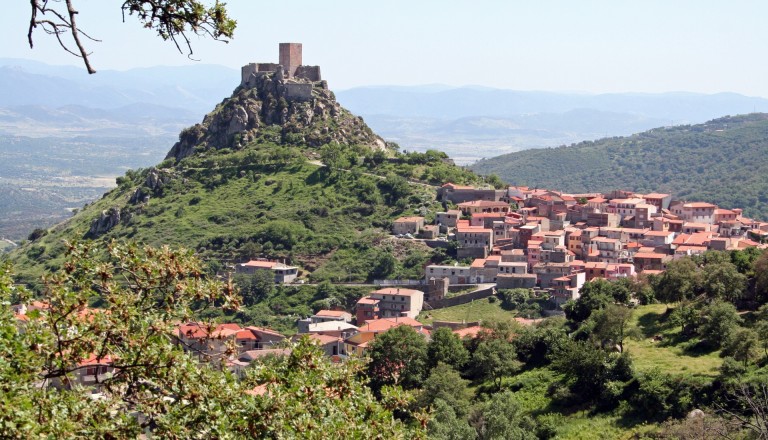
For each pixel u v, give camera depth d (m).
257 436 45.06
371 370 159.25
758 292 160.75
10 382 38.22
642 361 141.38
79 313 44.56
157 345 44.59
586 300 175.88
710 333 142.88
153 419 44.16
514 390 147.62
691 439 101.69
